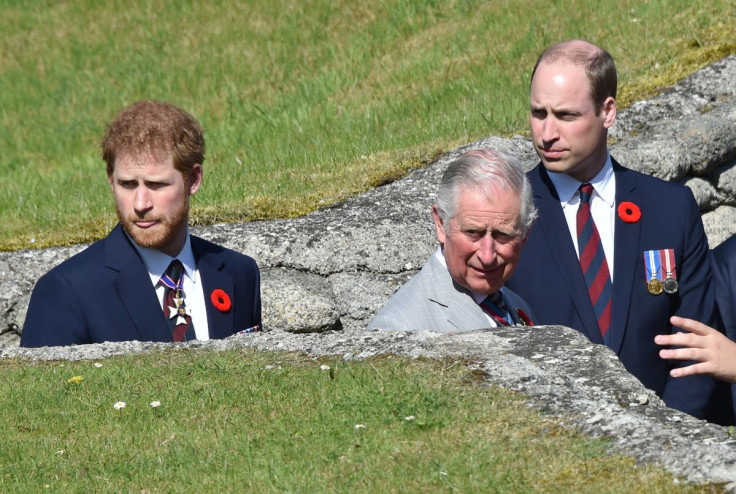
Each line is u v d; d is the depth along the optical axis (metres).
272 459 11.47
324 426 12.20
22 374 14.77
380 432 11.86
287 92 43.06
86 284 16.12
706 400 17.00
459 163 14.08
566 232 17.11
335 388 13.24
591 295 16.95
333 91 41.41
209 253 16.91
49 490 11.23
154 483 11.25
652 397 12.84
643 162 27.00
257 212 26.78
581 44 17.14
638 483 10.45
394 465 11.05
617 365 13.33
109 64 50.69
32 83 50.62
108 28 53.62
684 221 17.25
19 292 24.64
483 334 14.37
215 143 39.25
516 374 12.99
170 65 48.66
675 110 29.83
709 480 10.46
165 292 16.23
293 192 28.22
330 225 24.91
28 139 46.25
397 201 26.39
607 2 39.00
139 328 16.06
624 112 29.83
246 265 17.31
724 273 17.38
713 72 31.25
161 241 15.84
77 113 47.72
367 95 39.97
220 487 10.99
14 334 24.86
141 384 14.15
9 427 13.05
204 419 12.88
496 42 40.03
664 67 32.69
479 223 13.83
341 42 46.00
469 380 13.02
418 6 45.81
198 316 16.47
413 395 12.59
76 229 27.28
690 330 13.38
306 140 36.81
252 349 15.27
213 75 46.62
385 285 24.20
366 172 28.98
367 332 15.09
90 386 14.16
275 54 46.62
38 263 24.91
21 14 56.47
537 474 10.75
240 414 12.90
